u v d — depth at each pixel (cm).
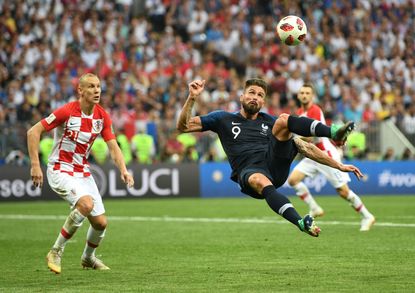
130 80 8356
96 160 7244
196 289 2330
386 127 8000
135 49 8631
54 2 8806
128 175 2745
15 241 3825
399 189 8019
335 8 10156
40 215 5434
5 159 6981
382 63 9856
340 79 9119
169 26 9525
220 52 9275
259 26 9625
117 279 2559
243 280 2498
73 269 2827
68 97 7888
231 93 8406
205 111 8012
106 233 4159
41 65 8119
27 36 8406
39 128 2681
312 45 9544
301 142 2748
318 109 4322
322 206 6112
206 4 9644
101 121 2777
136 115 7719
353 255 3116
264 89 2848
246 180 2698
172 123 7606
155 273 2689
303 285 2380
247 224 4628
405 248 3338
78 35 8619
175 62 8769
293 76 8938
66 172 2730
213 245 3550
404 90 9688
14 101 7781
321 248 3366
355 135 7925
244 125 2859
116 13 9225
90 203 2647
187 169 7462
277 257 3091
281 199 2564
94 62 8525
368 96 9238
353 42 9850
